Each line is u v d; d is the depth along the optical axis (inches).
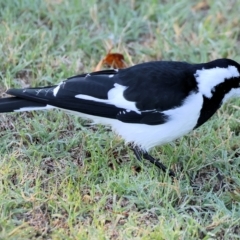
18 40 488.7
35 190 368.2
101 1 555.5
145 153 396.2
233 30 530.6
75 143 414.6
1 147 405.7
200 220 358.3
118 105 375.9
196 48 510.0
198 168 399.9
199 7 559.8
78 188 371.6
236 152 415.8
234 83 381.4
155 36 526.3
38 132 416.8
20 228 343.0
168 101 367.9
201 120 380.8
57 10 529.3
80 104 375.9
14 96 378.3
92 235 339.0
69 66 480.1
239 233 353.4
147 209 363.6
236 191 378.6
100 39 509.4
